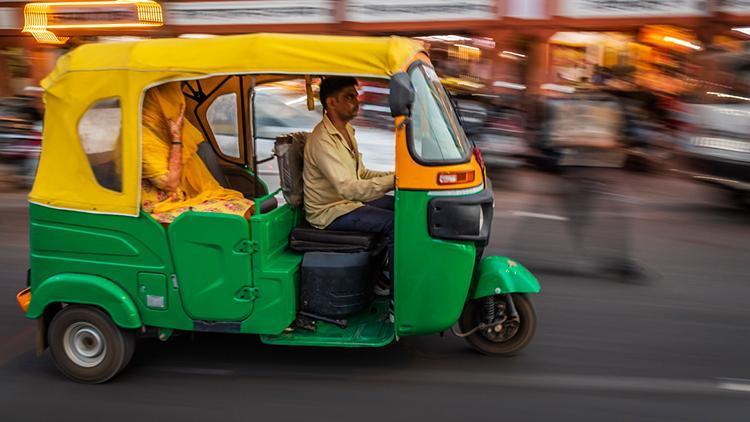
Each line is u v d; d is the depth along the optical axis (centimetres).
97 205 392
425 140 380
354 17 1631
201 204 411
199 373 419
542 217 805
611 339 468
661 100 1215
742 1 1382
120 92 381
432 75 415
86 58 387
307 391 394
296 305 405
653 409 373
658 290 565
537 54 1520
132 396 393
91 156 391
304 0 1656
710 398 385
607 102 743
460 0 1552
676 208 861
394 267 388
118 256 397
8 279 614
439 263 385
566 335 475
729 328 487
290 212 429
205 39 381
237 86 494
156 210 398
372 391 394
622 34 1509
